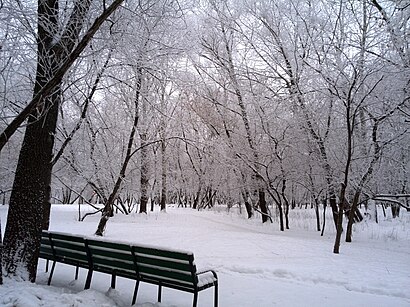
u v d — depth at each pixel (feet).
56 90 19.57
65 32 20.38
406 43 36.17
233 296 18.98
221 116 62.39
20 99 24.63
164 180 92.07
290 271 24.03
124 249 16.98
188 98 53.42
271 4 52.26
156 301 17.74
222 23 59.21
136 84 31.50
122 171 41.86
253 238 40.78
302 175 54.08
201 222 64.28
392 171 45.62
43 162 19.19
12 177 45.98
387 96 38.91
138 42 25.08
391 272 25.09
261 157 59.00
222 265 26.00
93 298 15.85
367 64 37.32
